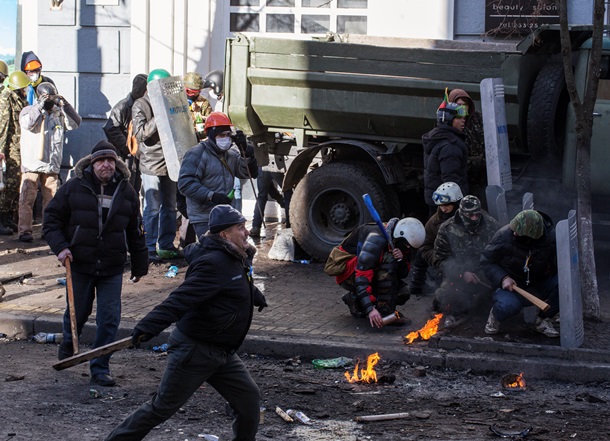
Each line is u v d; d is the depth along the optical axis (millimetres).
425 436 5656
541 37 9984
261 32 13625
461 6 12688
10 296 9008
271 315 8430
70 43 13969
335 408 6234
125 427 4871
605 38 10094
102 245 6582
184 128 10109
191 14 13602
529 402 6461
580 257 8281
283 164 11359
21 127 11828
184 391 4832
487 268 7578
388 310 7934
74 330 6371
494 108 8875
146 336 4695
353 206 10695
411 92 10156
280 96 10664
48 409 6043
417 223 7887
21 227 11867
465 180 9031
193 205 8516
